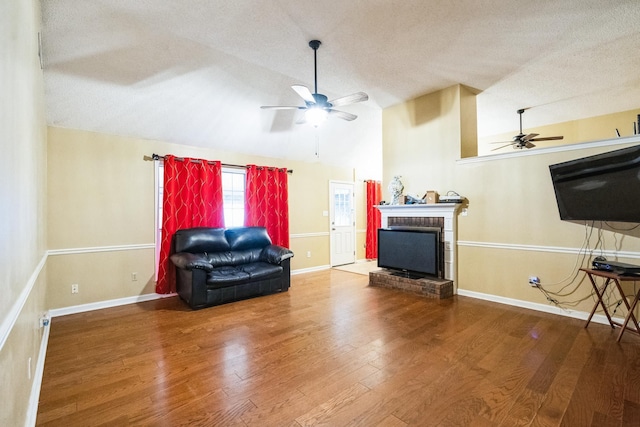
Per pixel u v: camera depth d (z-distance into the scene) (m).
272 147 5.41
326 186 6.56
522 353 2.53
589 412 1.78
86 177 3.84
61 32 2.70
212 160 4.92
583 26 2.85
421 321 3.29
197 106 4.07
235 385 2.12
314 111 3.25
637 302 3.00
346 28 2.87
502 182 3.88
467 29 2.89
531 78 3.99
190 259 3.87
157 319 3.45
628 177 2.75
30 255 1.94
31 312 1.93
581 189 3.13
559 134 5.84
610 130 5.31
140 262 4.21
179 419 1.77
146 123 4.07
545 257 3.55
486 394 1.97
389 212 5.05
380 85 4.23
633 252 2.99
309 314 3.56
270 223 5.52
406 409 1.84
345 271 6.16
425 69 3.74
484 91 4.42
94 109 3.63
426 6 2.55
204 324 3.28
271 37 3.01
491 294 4.00
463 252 4.27
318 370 2.30
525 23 2.80
